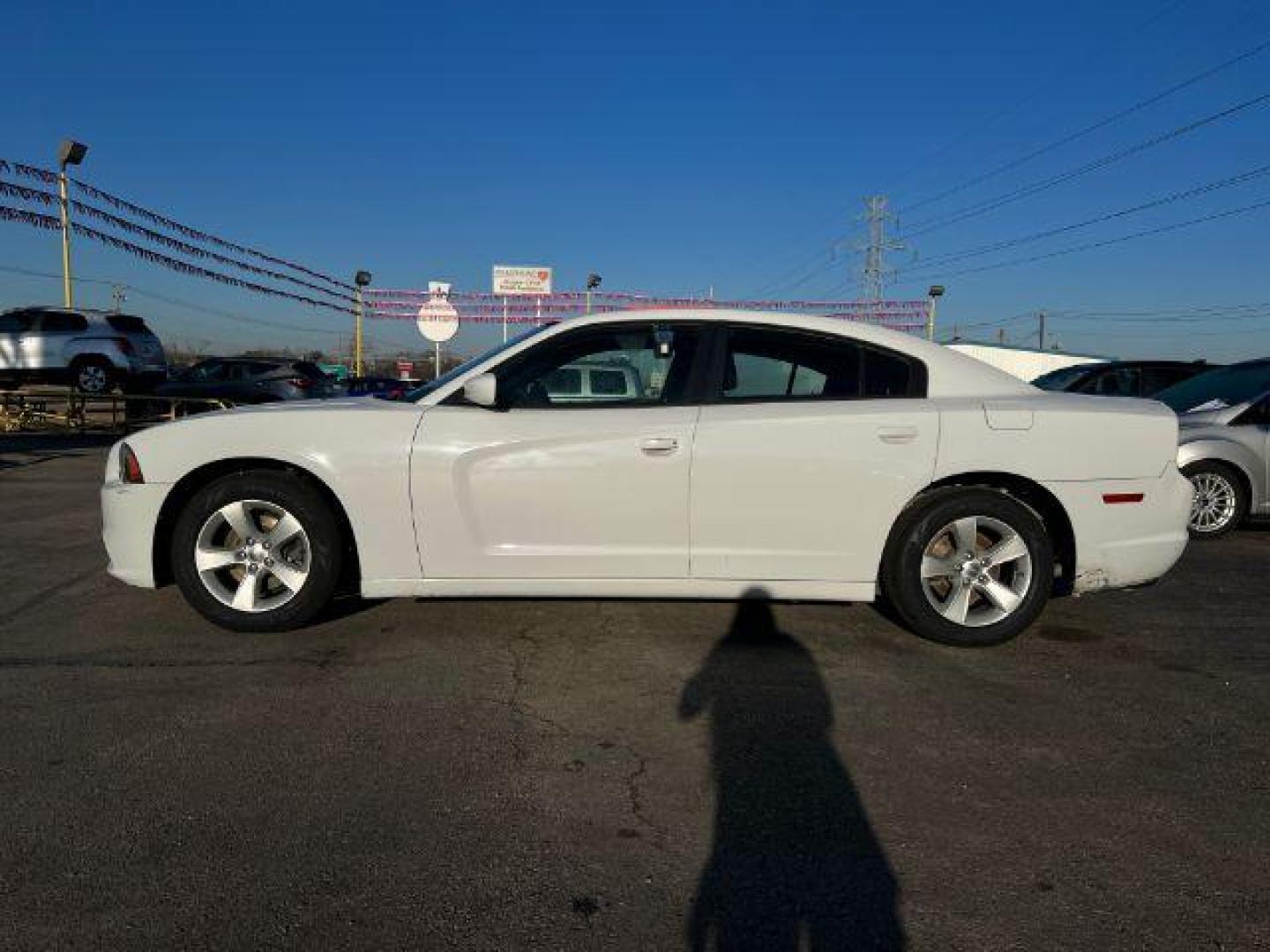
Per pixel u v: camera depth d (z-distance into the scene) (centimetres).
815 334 410
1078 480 397
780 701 342
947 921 211
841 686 358
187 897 215
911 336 420
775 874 229
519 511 391
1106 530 402
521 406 400
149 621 429
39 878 222
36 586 491
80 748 293
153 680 354
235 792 267
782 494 388
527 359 409
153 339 1792
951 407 395
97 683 350
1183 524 412
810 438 386
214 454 397
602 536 393
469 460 388
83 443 1395
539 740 306
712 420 390
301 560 406
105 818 251
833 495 389
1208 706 343
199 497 398
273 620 403
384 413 398
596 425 389
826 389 403
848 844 244
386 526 392
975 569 401
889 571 404
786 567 394
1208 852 241
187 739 302
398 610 451
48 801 259
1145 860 237
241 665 372
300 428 396
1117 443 400
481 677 362
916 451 389
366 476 389
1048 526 418
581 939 203
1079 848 242
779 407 393
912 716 330
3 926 203
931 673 375
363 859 233
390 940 201
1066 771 288
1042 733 316
